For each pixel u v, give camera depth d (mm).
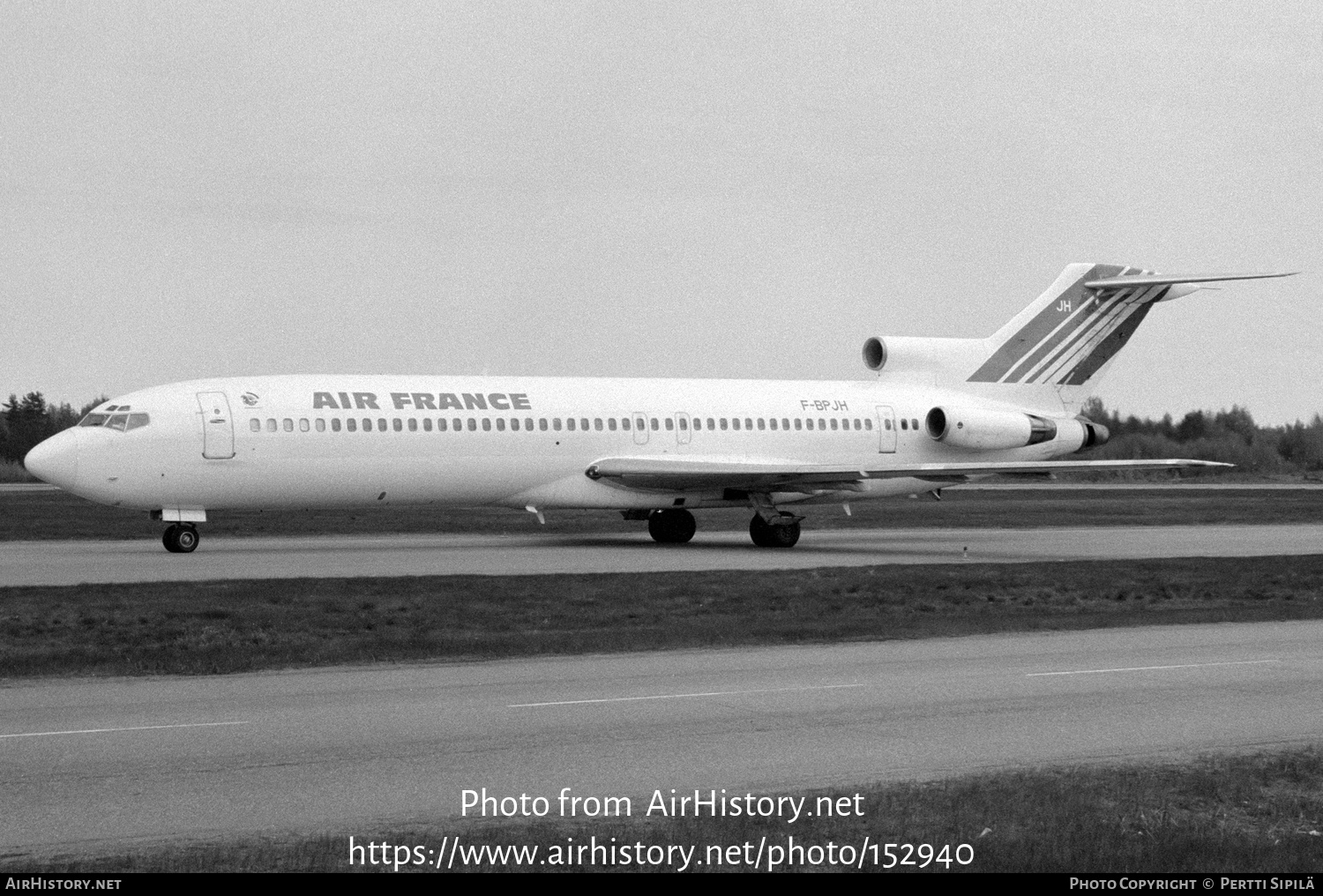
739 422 90500
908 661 39594
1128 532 107500
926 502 154250
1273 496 170750
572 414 85000
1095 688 35156
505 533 101188
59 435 75188
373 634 44219
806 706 32406
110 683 35312
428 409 80688
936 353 99000
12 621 45625
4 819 22641
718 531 107125
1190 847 21859
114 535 95938
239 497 76750
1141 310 102125
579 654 40594
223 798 24016
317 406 78000
